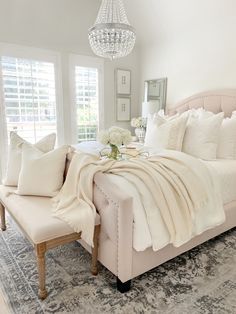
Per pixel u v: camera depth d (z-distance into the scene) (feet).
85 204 5.75
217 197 6.91
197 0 10.27
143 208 5.36
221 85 10.89
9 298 5.26
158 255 5.78
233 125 8.93
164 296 5.30
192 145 8.82
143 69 14.88
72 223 5.33
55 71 12.28
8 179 7.63
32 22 11.35
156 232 5.41
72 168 6.51
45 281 5.60
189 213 5.89
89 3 12.78
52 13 11.80
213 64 11.07
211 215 6.67
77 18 12.55
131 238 5.13
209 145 8.60
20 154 7.63
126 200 4.90
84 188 5.92
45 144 7.93
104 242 5.65
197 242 6.73
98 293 5.38
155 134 9.26
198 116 9.71
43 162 6.79
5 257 6.73
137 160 6.44
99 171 5.91
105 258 5.69
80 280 5.80
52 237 5.13
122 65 14.48
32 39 11.46
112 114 14.69
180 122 8.93
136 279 5.84
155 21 12.54
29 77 11.56
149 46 14.20
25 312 4.89
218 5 9.99
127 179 5.60
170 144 8.84
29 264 6.42
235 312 4.90
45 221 5.29
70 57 12.64
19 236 7.86
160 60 13.66
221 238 7.84
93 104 13.84
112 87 14.39
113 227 5.21
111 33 7.79
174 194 5.85
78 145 10.12
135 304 5.08
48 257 6.75
